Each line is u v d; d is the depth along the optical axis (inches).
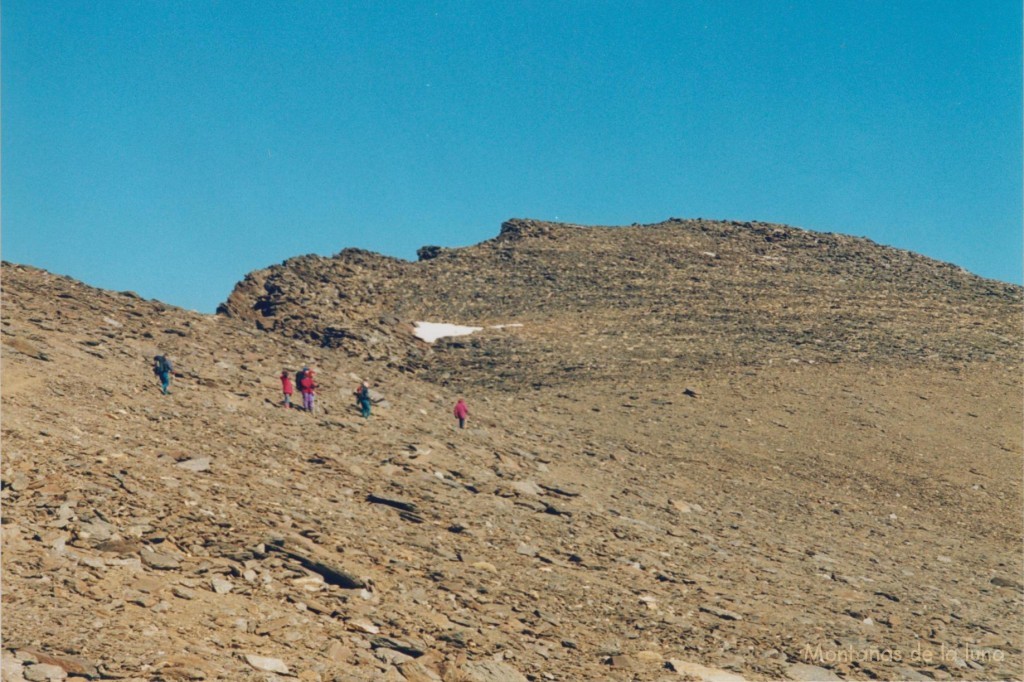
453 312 3294.8
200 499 794.8
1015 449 2057.1
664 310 3233.3
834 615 944.3
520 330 3026.6
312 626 627.5
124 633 538.6
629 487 1380.4
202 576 653.3
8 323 1238.3
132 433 959.0
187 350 1446.9
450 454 1257.4
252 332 1743.4
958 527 1569.9
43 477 737.0
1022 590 1226.6
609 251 4010.8
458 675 613.3
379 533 861.2
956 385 2452.0
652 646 754.2
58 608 544.1
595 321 3117.6
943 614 1029.8
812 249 4195.4
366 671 582.6
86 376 1117.1
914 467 1889.8
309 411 1301.7
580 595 840.3
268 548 724.0
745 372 2464.3
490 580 817.5
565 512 1117.7
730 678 708.7
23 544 613.0
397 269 3742.6
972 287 3700.8
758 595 965.2
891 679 768.3
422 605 721.6
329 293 3218.5
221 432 1064.2
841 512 1545.3
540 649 696.4
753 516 1386.6
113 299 1615.4
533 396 2251.5
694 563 1042.1
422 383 1850.4
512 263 3848.4
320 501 911.7
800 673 747.4
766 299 3380.9
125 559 639.1
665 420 2031.3
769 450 1893.5
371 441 1219.9
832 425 2094.0
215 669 524.7
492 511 1043.9
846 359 2630.4
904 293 3550.7
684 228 4461.1
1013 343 2876.5
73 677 477.4
